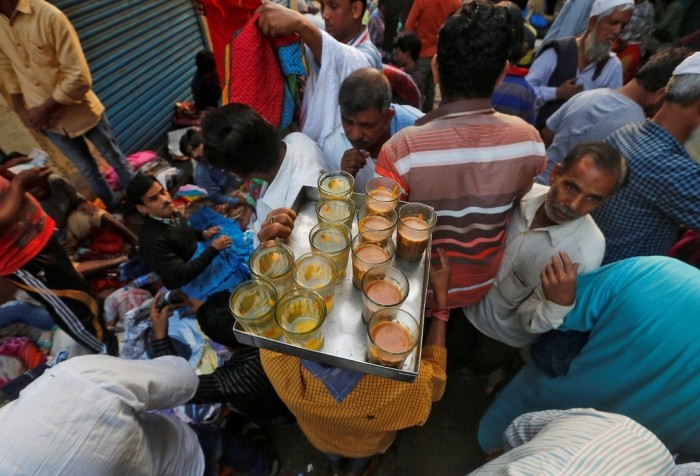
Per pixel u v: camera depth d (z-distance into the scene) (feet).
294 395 3.62
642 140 4.83
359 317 3.15
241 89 5.02
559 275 3.81
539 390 4.89
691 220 4.62
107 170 12.40
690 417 3.44
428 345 4.35
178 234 7.79
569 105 7.11
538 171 3.91
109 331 7.45
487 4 3.27
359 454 4.89
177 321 7.69
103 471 2.52
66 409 2.46
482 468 2.98
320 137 5.59
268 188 4.75
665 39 13.33
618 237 5.40
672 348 3.30
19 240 5.54
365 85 4.30
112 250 9.86
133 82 13.01
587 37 8.59
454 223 3.95
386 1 17.63
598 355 3.94
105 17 11.32
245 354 5.17
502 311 5.35
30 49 8.10
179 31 14.74
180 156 14.39
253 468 6.16
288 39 4.92
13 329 7.66
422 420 3.99
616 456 2.32
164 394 3.49
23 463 2.23
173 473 3.83
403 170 3.60
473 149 3.51
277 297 2.90
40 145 10.55
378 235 3.30
